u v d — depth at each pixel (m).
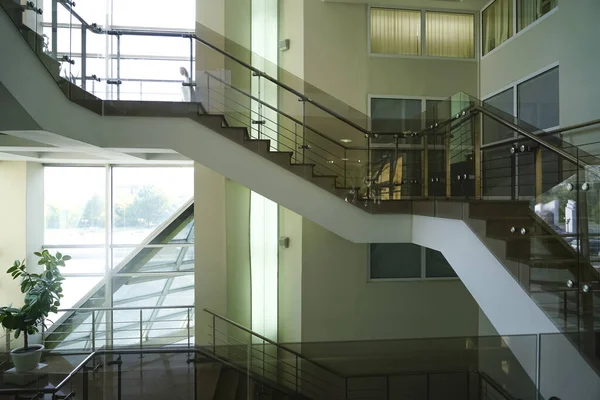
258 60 4.59
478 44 6.26
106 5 4.18
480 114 3.89
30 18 3.09
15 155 5.89
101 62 4.04
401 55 6.05
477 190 3.89
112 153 5.54
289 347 3.08
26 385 3.10
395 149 4.61
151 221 7.52
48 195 7.30
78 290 7.30
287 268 6.13
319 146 4.66
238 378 3.07
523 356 2.49
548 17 4.75
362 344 3.05
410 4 6.02
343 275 5.91
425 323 6.02
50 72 3.32
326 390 3.04
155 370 3.03
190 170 7.59
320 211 4.25
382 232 4.37
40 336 6.82
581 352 2.22
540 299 2.44
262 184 4.17
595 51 4.09
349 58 5.96
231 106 4.43
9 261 6.66
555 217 2.74
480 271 3.05
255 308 6.35
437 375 2.92
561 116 4.55
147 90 4.11
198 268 5.93
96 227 7.41
